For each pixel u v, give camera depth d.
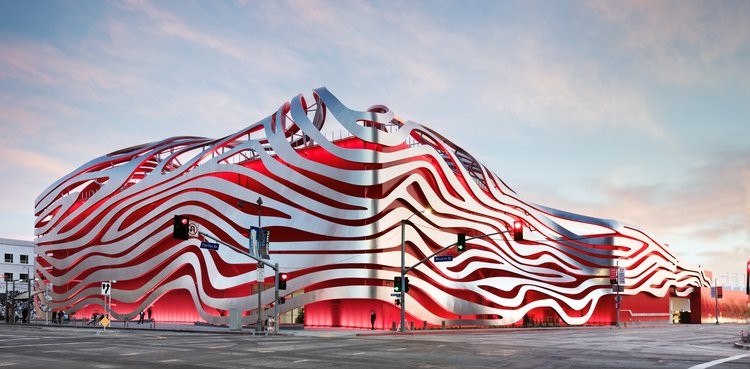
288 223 58.38
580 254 83.00
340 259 56.09
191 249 64.62
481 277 67.75
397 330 51.31
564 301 75.75
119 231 71.19
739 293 134.38
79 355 26.95
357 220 57.22
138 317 69.31
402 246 50.88
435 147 71.25
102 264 72.44
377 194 58.38
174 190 67.19
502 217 72.12
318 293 55.47
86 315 76.31
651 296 96.75
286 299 56.59
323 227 57.03
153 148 75.75
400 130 59.16
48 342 35.56
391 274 56.31
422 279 60.12
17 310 90.69
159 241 67.25
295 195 58.84
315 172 57.66
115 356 26.42
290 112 61.50
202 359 25.06
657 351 30.39
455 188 65.00
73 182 78.62
